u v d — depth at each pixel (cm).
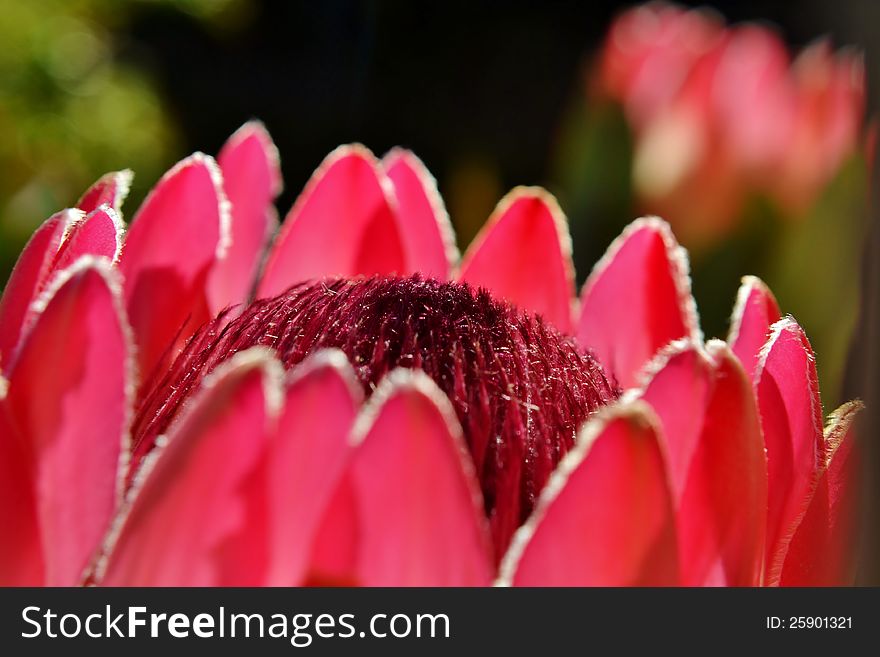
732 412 42
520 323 45
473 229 89
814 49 66
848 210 56
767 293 46
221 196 46
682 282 48
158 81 229
